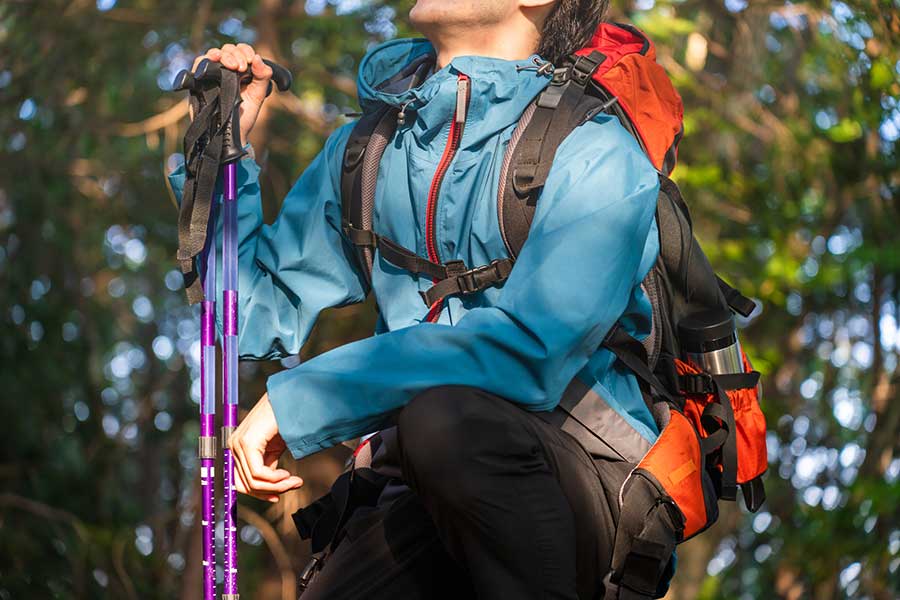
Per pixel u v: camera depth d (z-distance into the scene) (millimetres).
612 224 4605
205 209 4930
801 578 17953
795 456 18750
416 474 4281
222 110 5035
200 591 18312
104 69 19188
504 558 4258
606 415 4684
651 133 5039
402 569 4777
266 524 17719
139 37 19375
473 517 4234
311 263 5426
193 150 5012
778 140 17562
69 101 18766
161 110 19781
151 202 20922
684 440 4684
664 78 5129
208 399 4879
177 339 24875
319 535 5105
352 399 4438
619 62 5000
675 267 5035
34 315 19312
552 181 4730
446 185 4887
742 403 5117
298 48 19266
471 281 4816
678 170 16984
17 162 18891
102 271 23656
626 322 4938
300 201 5508
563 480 4469
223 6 18953
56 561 18078
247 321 5418
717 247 17391
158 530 20625
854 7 12695
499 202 4766
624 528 4477
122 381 24984
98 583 18359
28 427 19266
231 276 5027
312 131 18734
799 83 18266
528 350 4406
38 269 19359
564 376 4477
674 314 5156
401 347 4465
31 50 18531
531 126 4801
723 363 5098
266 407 4539
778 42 18547
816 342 19000
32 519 18312
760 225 18016
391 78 5500
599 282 4531
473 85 4859
